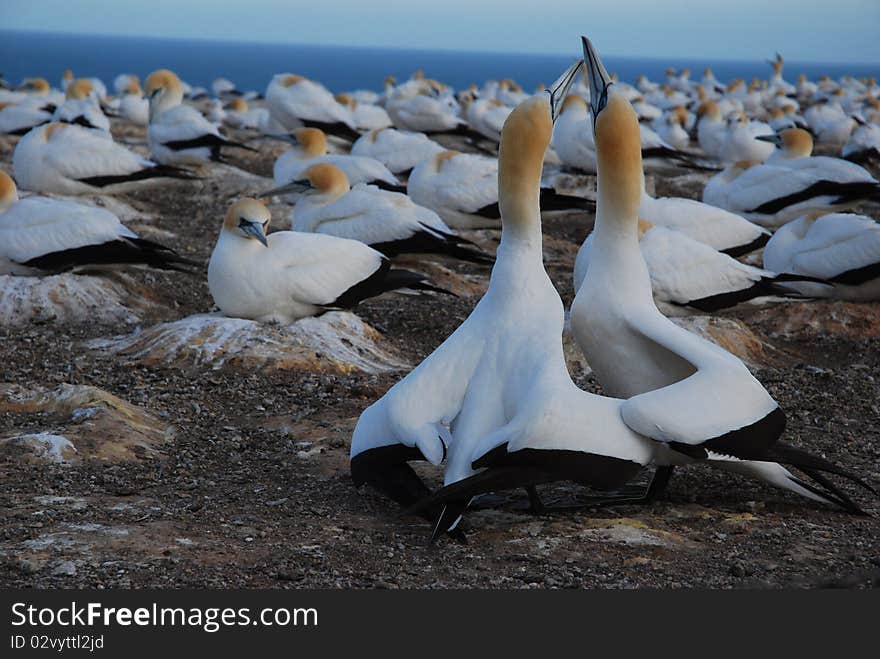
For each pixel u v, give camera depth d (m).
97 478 7.70
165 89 22.80
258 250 11.20
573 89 38.03
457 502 6.31
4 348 11.24
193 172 21.88
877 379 10.99
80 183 17.50
